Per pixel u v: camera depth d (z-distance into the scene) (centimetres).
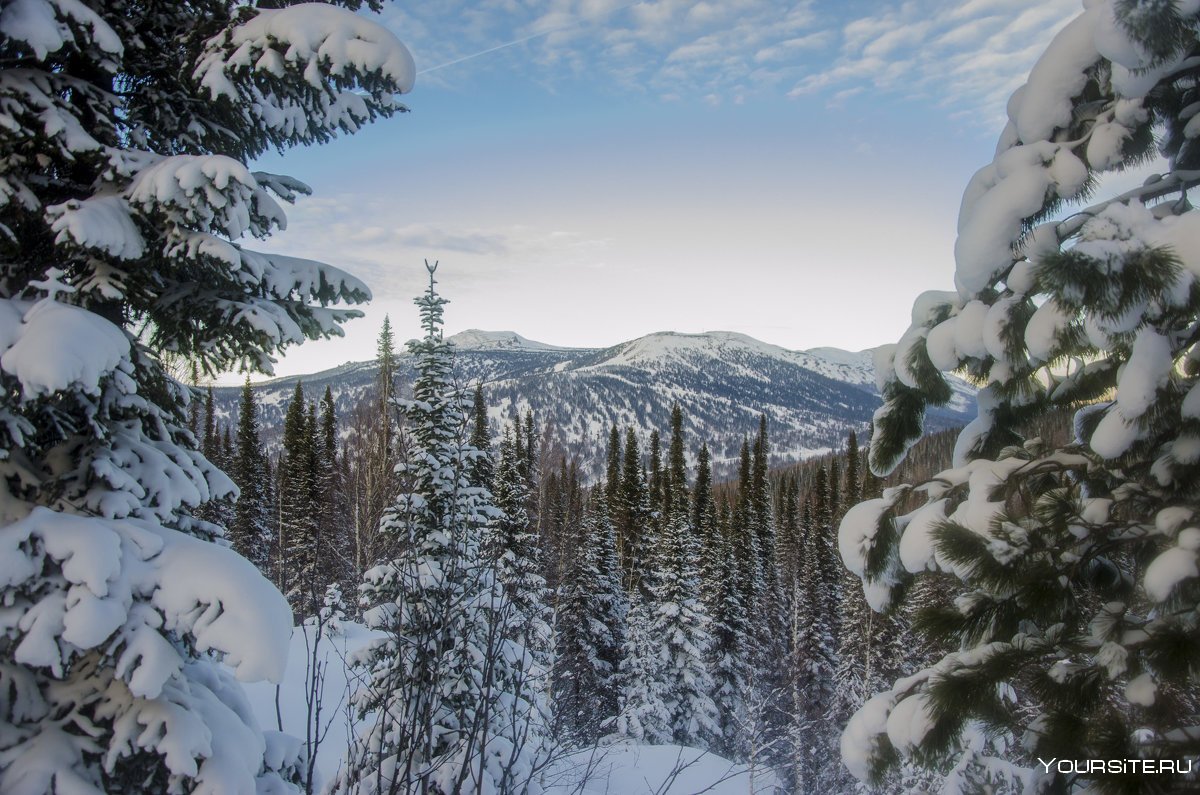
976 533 312
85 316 409
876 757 334
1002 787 363
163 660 388
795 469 10381
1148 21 240
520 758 790
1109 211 270
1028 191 295
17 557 381
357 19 497
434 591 645
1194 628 267
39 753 389
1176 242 250
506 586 675
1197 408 273
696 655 3106
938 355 337
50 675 436
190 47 542
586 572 2823
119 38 477
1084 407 380
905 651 3025
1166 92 296
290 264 582
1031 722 312
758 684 3084
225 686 520
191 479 528
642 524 4294
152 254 516
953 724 301
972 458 405
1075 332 279
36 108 473
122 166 473
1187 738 256
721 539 3909
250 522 3903
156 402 576
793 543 5406
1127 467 325
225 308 542
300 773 548
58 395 426
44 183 489
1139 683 272
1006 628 331
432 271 1273
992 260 304
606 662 2897
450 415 1145
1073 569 308
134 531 420
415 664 567
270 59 502
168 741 398
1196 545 254
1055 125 305
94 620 373
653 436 5597
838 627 4022
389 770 598
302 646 1834
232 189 469
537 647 1200
